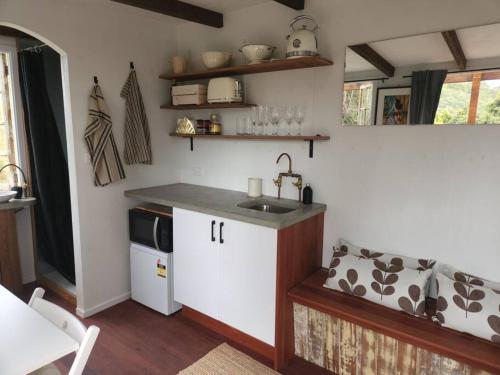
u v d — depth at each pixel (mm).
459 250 2178
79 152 2771
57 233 3447
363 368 2170
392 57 2271
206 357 2463
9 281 3266
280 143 2852
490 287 2039
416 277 2119
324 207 2650
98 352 2500
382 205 2428
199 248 2668
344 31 2436
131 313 3025
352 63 2428
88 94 2779
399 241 2387
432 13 2105
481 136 2037
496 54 1946
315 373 2322
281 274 2273
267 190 2979
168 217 2844
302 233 2449
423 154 2232
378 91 2342
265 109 2805
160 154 3365
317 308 2205
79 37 2682
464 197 2129
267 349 2477
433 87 2145
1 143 3301
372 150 2420
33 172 3426
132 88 3020
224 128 3189
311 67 2600
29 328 1335
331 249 2693
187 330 2785
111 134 2916
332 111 2555
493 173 2027
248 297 2436
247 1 2746
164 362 2410
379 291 2164
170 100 3367
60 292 3324
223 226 2486
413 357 1971
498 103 1964
